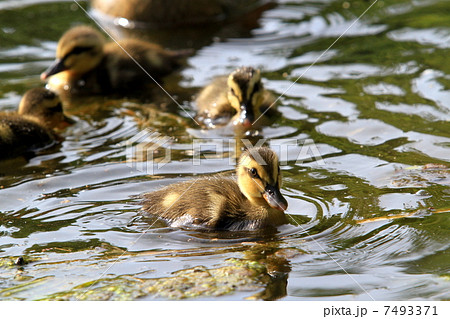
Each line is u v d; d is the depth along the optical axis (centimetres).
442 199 1010
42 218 1002
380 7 1936
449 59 1580
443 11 1864
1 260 886
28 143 1285
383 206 1001
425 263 855
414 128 1282
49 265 874
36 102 1393
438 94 1420
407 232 925
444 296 789
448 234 914
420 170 1111
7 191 1098
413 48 1659
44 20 1920
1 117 1304
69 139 1329
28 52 1739
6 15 1948
